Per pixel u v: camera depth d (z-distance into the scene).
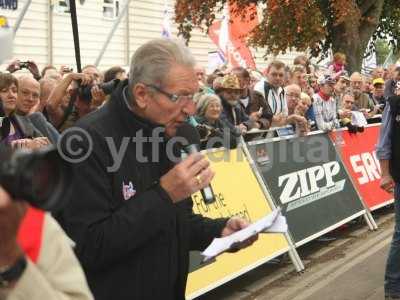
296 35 10.92
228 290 4.54
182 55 1.79
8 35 1.15
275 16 10.78
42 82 4.61
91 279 1.80
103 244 1.70
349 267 5.09
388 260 4.21
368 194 6.46
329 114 6.17
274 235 4.79
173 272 1.89
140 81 1.78
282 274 4.90
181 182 1.74
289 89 6.21
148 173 1.86
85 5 10.09
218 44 11.05
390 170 4.05
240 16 11.79
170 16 11.91
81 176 1.73
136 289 1.82
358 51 11.63
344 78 7.13
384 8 13.70
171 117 1.81
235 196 4.45
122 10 10.08
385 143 4.04
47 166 1.03
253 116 5.68
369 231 6.29
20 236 1.08
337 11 10.96
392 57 16.53
